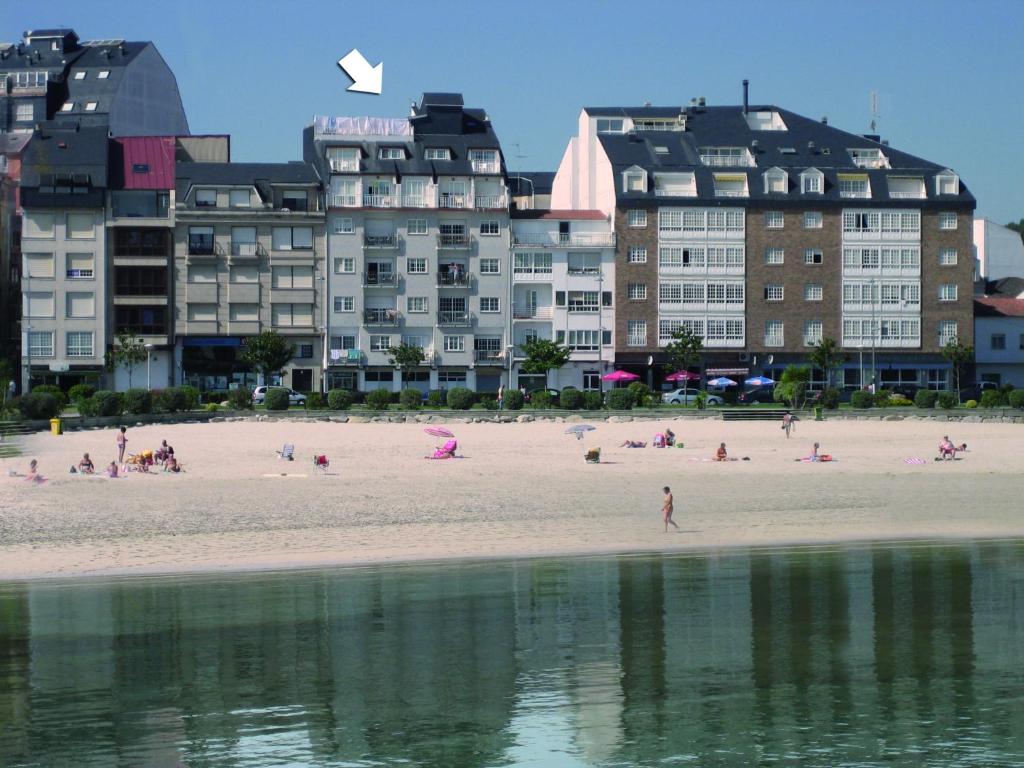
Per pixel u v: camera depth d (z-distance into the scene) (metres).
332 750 22.98
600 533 41.97
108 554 37.69
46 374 126.00
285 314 129.50
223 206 128.75
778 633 29.67
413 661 27.66
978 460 66.50
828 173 135.38
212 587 33.72
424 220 131.38
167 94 177.62
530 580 34.69
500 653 28.22
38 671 26.98
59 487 51.03
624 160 135.25
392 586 33.94
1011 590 33.69
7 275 132.62
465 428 88.94
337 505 47.38
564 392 102.69
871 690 25.98
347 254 130.12
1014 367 136.88
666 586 34.06
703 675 26.77
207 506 46.50
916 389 134.38
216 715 24.52
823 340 129.25
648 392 112.12
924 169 136.50
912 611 31.56
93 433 81.38
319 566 36.31
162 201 128.38
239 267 128.75
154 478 55.03
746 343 133.12
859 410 101.56
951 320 135.00
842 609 31.73
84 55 174.12
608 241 132.12
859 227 134.12
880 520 45.09
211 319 128.38
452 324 131.25
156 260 127.38
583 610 31.55
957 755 22.78
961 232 135.00
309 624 30.28
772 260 133.50
